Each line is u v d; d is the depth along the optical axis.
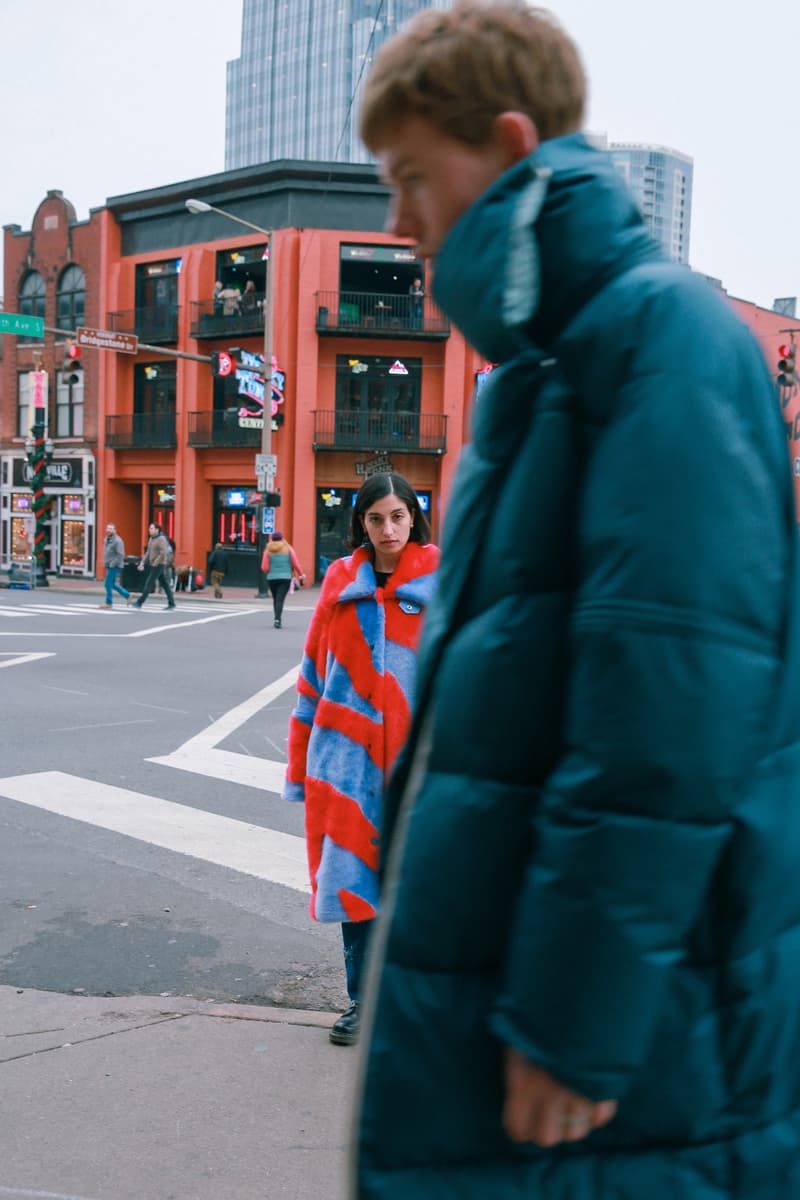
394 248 30.72
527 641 1.04
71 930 4.27
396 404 31.42
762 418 1.01
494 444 1.13
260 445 31.14
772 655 0.98
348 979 3.20
